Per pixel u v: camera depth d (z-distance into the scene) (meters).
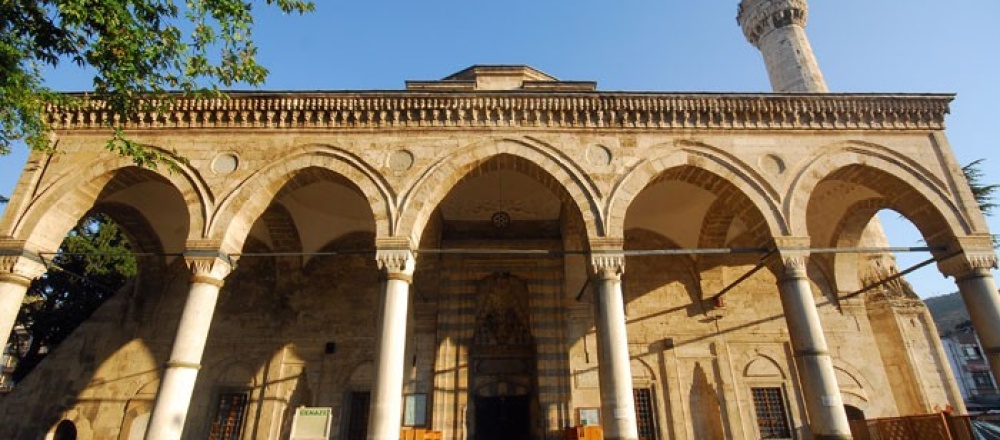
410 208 15.59
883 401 20.33
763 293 22.12
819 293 22.16
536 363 20.30
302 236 21.69
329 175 16.66
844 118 17.56
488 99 17.16
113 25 11.30
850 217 20.88
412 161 16.39
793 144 17.09
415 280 21.22
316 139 16.81
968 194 16.55
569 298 21.27
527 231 22.69
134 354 20.67
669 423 19.88
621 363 13.86
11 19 11.57
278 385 20.25
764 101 17.44
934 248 16.31
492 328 21.64
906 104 17.67
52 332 26.23
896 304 21.78
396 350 13.96
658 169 16.47
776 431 19.98
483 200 21.56
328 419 13.92
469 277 21.61
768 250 15.91
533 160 16.44
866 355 21.02
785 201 16.19
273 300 21.81
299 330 21.20
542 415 19.25
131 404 19.86
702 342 21.14
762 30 32.84
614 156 16.59
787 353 21.11
